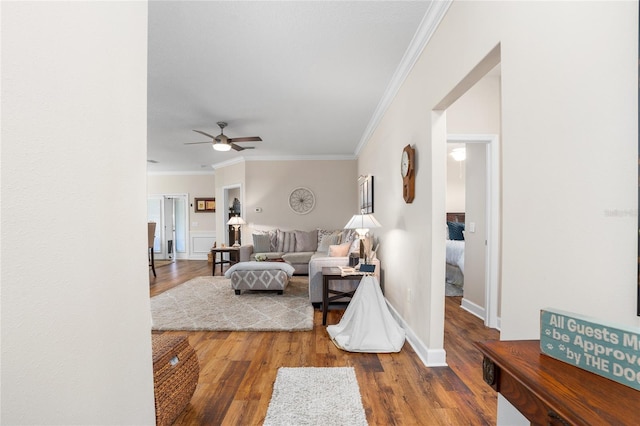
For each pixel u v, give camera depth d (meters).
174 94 3.59
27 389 0.54
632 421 0.54
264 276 4.56
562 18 1.05
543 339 0.82
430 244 2.37
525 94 1.24
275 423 1.70
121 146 0.83
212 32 2.39
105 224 0.76
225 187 7.95
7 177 0.51
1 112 0.50
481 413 1.79
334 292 3.49
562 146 1.06
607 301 0.90
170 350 1.72
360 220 3.45
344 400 1.90
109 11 0.78
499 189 3.23
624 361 0.65
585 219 0.97
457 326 3.29
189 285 5.37
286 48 2.62
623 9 0.84
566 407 0.59
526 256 1.24
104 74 0.76
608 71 0.89
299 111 4.18
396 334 2.74
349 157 7.23
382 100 3.75
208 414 1.80
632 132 0.82
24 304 0.54
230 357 2.55
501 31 1.41
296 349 2.71
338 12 2.15
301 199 7.25
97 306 0.73
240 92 3.54
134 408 0.88
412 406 1.86
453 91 1.97
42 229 0.58
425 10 2.14
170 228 9.23
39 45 0.57
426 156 2.45
